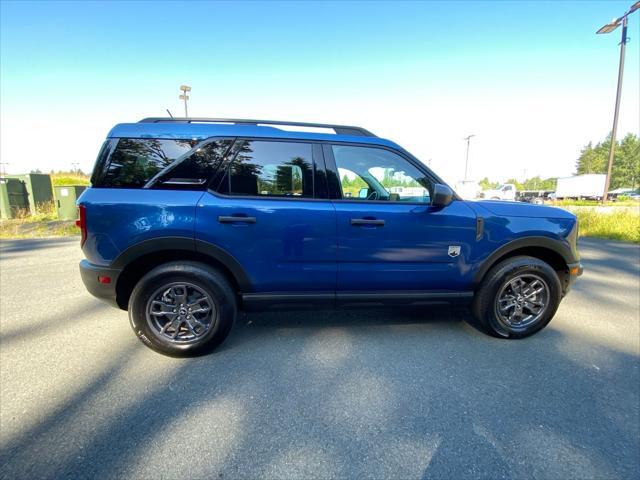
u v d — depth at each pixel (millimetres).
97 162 2613
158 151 2633
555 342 3066
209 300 2658
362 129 3023
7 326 3268
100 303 3896
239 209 2631
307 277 2779
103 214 2525
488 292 3000
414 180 2973
